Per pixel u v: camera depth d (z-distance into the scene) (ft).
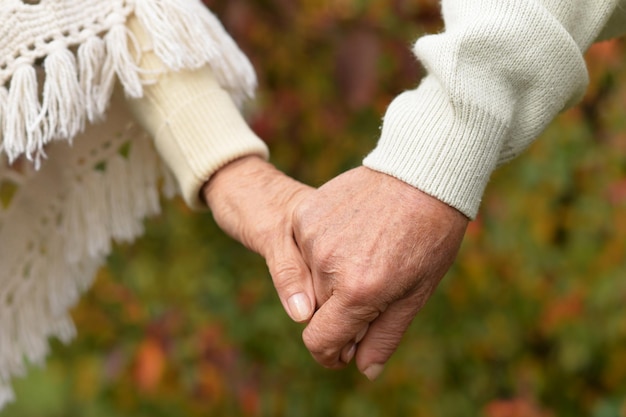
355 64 4.35
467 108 2.71
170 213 5.02
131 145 3.34
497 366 5.02
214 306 4.81
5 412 5.46
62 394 5.20
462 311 4.85
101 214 3.36
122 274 4.89
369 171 2.80
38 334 3.49
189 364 4.60
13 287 3.42
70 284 3.48
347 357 2.88
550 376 5.08
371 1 4.41
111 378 4.66
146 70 3.06
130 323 4.79
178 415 4.66
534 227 4.91
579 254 4.92
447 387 4.91
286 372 4.75
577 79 2.83
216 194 3.08
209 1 4.38
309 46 4.54
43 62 3.02
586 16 2.85
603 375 4.93
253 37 4.42
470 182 2.74
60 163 3.33
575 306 4.84
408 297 2.81
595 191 5.00
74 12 3.01
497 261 4.83
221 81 3.24
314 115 4.63
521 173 4.99
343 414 4.74
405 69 4.45
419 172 2.73
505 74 2.75
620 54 4.94
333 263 2.74
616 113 4.99
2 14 2.96
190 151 3.09
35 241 3.41
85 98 3.05
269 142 4.63
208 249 5.02
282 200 2.99
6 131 2.96
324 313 2.77
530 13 2.74
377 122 4.61
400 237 2.72
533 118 2.81
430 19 4.40
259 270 4.94
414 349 4.86
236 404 4.65
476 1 2.78
